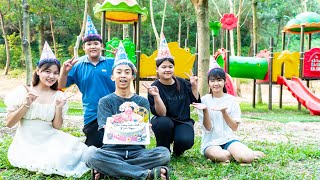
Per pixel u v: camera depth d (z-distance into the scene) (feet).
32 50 114.32
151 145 18.10
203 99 15.99
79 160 13.51
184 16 120.88
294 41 137.59
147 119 12.86
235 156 14.75
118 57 13.32
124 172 12.03
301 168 14.39
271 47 42.65
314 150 17.33
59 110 13.64
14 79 90.17
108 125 12.59
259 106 49.16
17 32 124.26
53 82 13.76
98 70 15.30
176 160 15.21
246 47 129.29
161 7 117.80
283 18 123.24
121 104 13.11
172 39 130.72
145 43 124.57
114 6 32.14
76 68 15.56
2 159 14.61
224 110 14.73
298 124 29.45
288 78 44.27
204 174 13.21
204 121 15.16
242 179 12.50
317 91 83.76
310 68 43.27
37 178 12.53
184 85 15.66
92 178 12.21
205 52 33.17
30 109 13.55
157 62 15.03
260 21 116.88
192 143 15.12
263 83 45.42
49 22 105.91
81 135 21.80
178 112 15.44
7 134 21.66
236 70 42.65
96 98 15.08
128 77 13.04
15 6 90.79
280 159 15.64
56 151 13.20
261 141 20.90
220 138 15.51
